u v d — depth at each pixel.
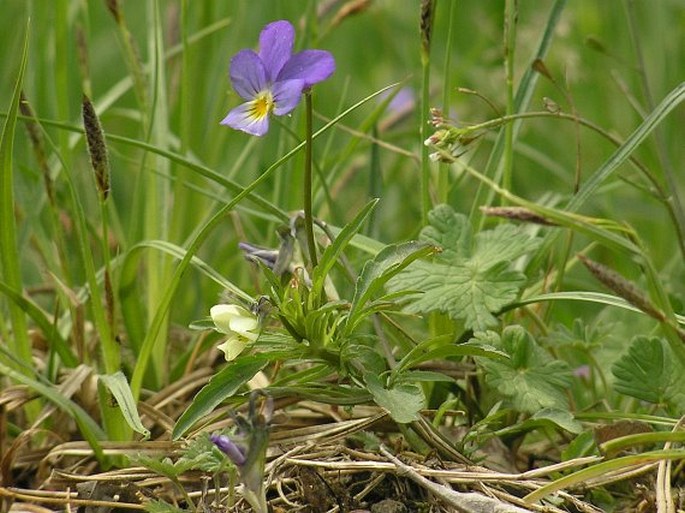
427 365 1.01
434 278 1.00
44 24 1.13
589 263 0.95
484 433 0.99
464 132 0.99
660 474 0.97
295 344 0.97
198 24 1.14
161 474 0.99
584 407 1.04
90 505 0.98
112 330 1.01
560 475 0.99
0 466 1.00
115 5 1.07
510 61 1.02
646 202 1.16
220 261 1.11
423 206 1.02
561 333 1.02
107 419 1.01
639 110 1.05
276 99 0.96
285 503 0.98
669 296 1.04
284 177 1.09
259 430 0.94
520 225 1.05
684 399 0.99
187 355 1.06
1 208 1.01
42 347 1.06
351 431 0.99
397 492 0.98
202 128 1.15
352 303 0.97
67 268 1.06
